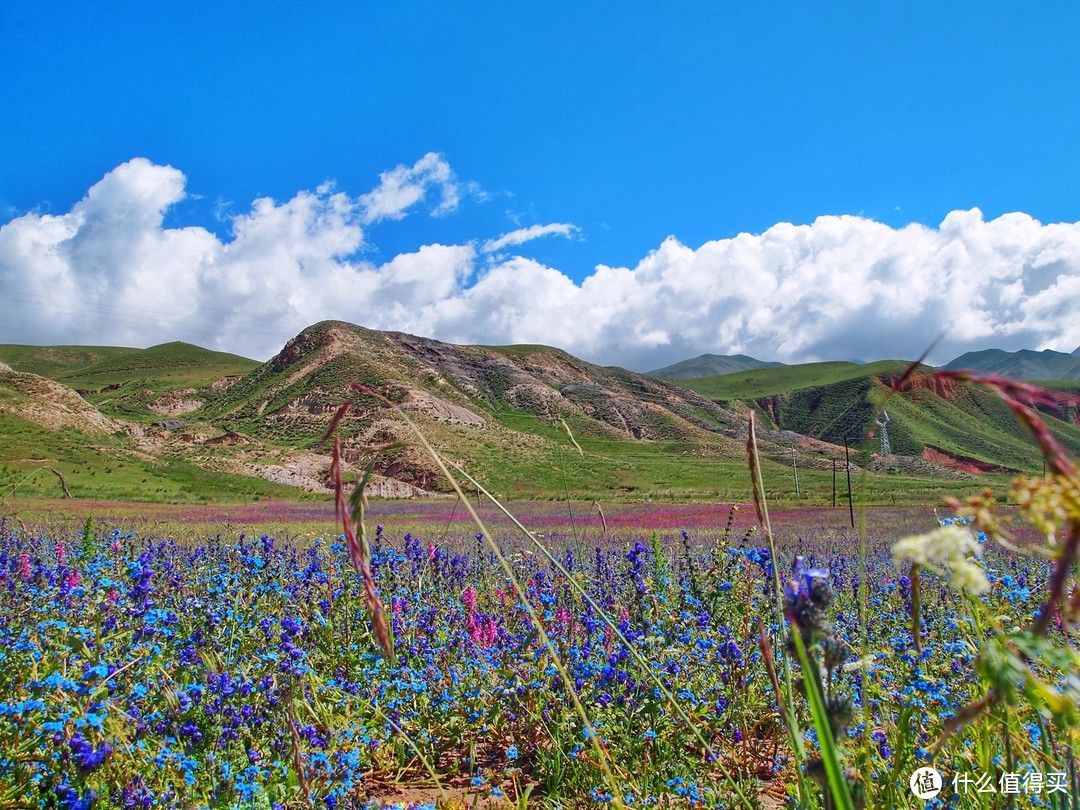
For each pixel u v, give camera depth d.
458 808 3.89
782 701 1.84
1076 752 2.26
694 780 3.98
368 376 115.31
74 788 3.23
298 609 6.41
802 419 187.00
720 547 6.33
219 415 122.88
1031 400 1.10
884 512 37.69
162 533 19.55
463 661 5.82
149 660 4.86
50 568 7.25
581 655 5.21
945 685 4.09
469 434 87.50
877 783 2.83
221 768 3.67
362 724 4.86
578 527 26.80
